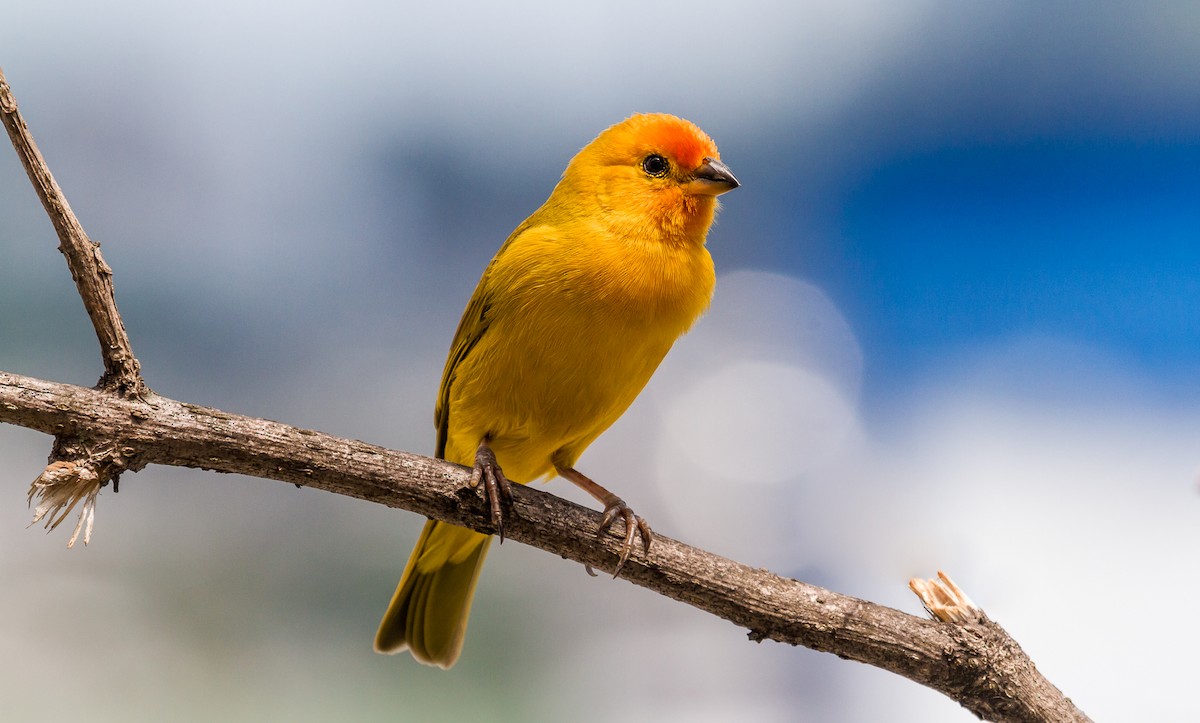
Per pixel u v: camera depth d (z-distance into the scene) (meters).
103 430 5.18
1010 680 5.85
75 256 5.08
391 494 6.02
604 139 7.48
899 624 5.98
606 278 6.80
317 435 5.82
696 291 7.21
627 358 6.98
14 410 5.05
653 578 6.28
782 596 6.14
